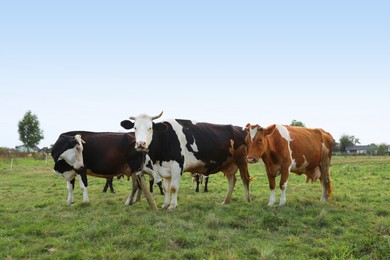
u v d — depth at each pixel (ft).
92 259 17.31
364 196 35.99
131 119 29.22
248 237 21.15
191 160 30.14
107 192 44.68
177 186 29.30
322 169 33.81
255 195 38.34
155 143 28.86
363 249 18.83
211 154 31.01
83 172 33.17
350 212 27.14
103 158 33.45
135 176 33.63
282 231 22.34
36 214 28.40
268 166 30.60
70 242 19.90
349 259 17.37
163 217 24.86
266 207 29.22
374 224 23.48
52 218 26.35
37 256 18.20
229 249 18.63
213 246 19.15
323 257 17.88
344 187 45.14
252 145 28.84
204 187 45.96
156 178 34.91
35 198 39.73
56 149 33.32
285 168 30.17
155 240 19.94
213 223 23.32
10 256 17.51
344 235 20.98
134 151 33.55
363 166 91.76
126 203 33.37
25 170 89.51
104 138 34.17
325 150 33.88
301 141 31.27
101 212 28.19
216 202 34.14
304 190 42.39
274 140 29.96
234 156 33.04
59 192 45.16
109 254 17.44
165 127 28.27
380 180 54.08
